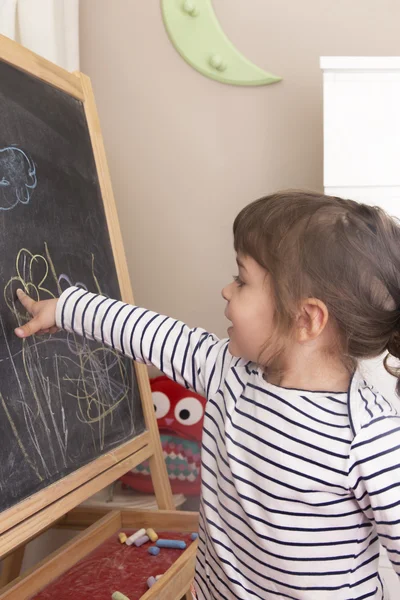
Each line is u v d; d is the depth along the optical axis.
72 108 1.35
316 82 1.85
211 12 1.87
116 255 1.41
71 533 1.71
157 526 1.38
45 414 1.09
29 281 1.09
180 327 0.96
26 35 1.59
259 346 0.84
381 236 0.81
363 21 1.82
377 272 0.80
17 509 0.99
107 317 0.96
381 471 0.76
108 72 1.95
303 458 0.79
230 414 0.86
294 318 0.80
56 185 1.23
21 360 1.05
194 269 1.96
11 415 1.01
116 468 1.26
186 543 1.31
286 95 1.87
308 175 1.88
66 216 1.25
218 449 0.88
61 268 1.19
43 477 1.06
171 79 1.92
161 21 1.91
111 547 1.30
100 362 1.29
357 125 1.48
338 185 1.49
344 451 0.77
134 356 0.96
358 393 0.81
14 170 1.11
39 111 1.22
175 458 1.78
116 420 1.31
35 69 1.22
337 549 0.81
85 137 1.38
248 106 1.90
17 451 1.01
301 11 1.85
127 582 1.15
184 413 1.76
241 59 1.87
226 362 0.92
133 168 1.96
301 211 0.81
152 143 1.94
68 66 1.77
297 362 0.83
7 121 1.11
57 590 1.13
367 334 0.81
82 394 1.21
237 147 1.91
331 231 0.79
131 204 1.97
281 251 0.80
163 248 1.96
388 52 1.82
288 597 0.84
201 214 1.94
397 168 1.47
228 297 0.87
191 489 1.78
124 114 1.95
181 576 1.15
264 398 0.83
